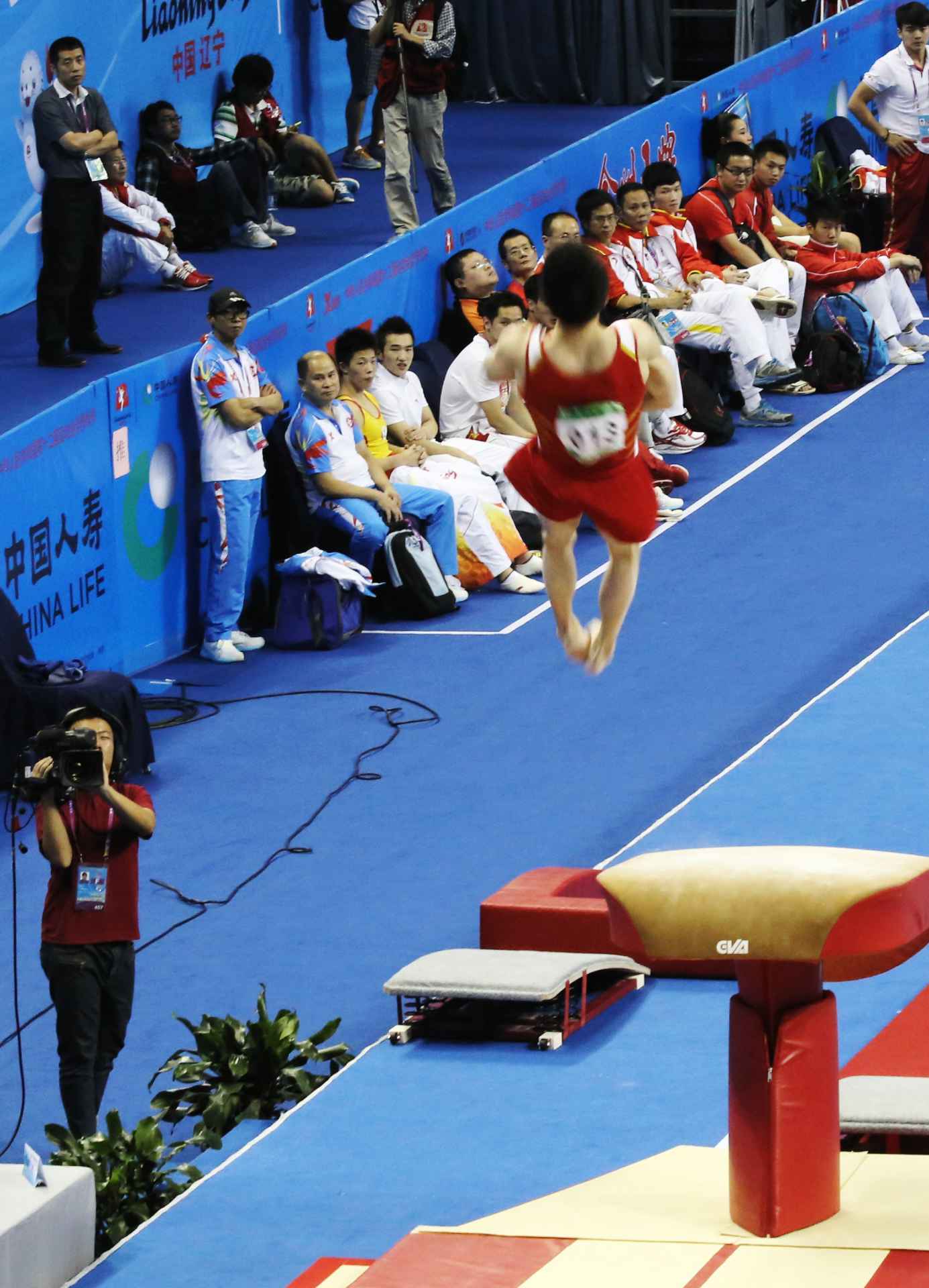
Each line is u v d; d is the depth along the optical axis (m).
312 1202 12.72
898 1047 13.78
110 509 24.12
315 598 25.59
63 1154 13.93
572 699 23.47
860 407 33.81
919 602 25.75
